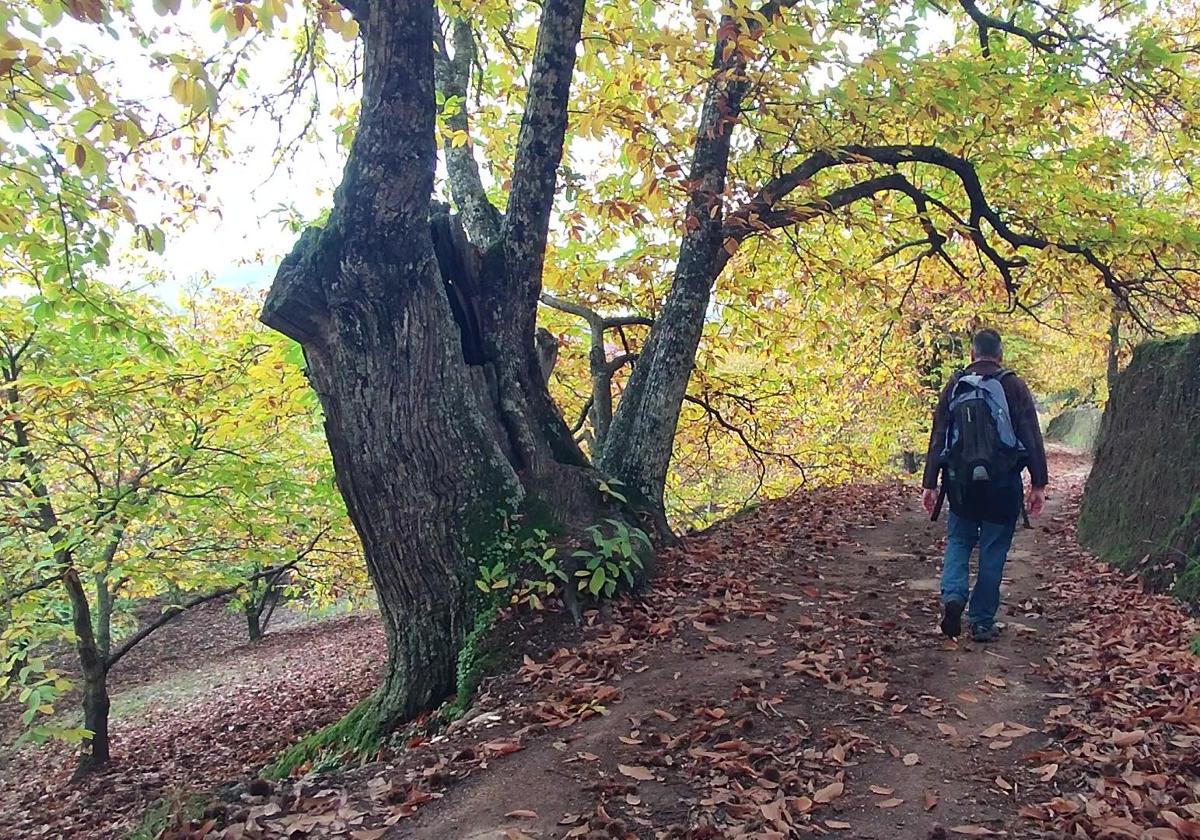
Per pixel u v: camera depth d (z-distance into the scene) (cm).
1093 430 2900
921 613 602
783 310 1178
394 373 538
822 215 816
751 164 888
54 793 1033
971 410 523
